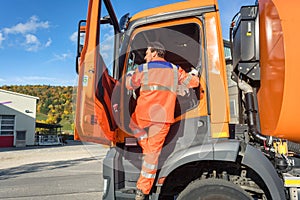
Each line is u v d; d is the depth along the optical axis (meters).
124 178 2.97
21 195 6.11
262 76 2.87
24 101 26.70
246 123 3.19
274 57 2.58
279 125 2.53
